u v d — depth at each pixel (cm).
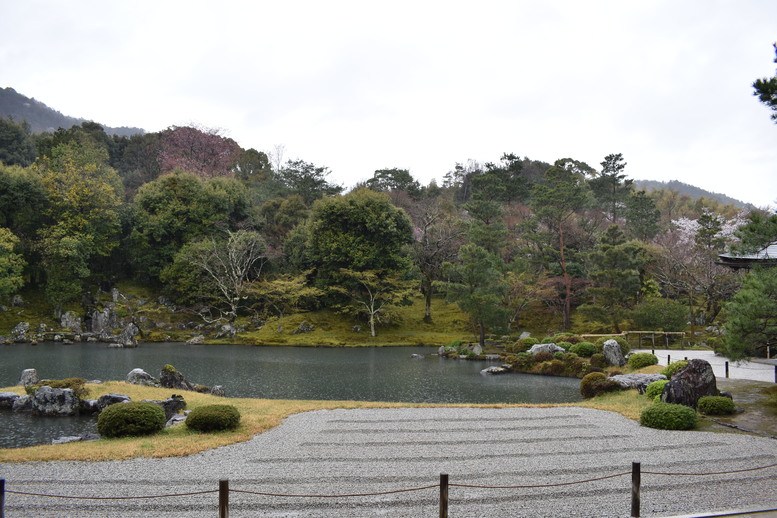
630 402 2230
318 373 3384
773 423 1822
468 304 4631
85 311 5259
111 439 1600
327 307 6019
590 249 6250
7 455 1395
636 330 4822
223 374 3278
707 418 1900
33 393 2183
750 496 1155
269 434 1681
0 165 5216
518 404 2217
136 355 3997
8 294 5053
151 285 6016
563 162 5972
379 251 5678
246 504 1106
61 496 1080
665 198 11600
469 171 10925
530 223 5819
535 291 5053
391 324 5762
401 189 9031
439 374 3419
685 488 1213
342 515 1062
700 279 5116
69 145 6047
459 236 6366
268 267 6197
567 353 3553
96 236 5475
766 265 2009
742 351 1825
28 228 5294
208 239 5753
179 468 1321
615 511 1077
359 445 1573
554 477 1299
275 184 8781
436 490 1198
